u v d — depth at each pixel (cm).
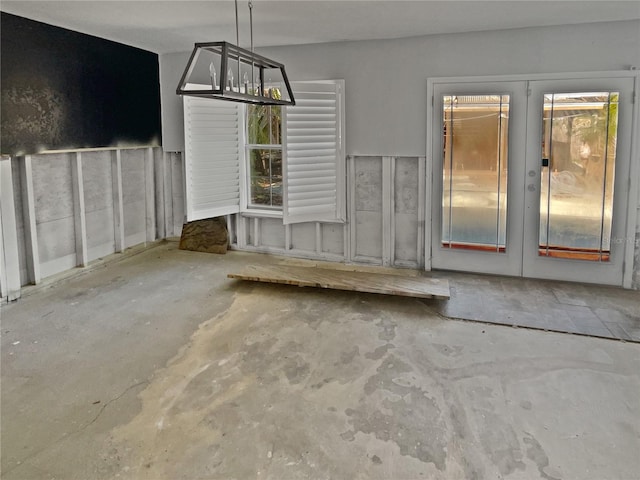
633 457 221
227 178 569
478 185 482
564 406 263
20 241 446
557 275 473
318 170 523
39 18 427
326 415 256
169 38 506
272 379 294
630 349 329
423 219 511
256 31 463
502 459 221
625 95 426
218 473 214
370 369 305
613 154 436
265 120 573
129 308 412
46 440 237
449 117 481
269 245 592
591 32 428
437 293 408
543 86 447
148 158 605
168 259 567
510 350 329
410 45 483
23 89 426
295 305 418
